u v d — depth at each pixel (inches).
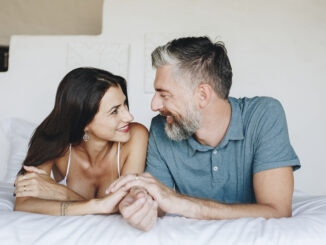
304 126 105.7
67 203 45.7
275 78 106.3
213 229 35.1
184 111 48.1
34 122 110.7
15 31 141.8
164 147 54.5
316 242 33.4
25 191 51.1
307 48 106.0
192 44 47.1
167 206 40.5
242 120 50.0
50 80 110.8
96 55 108.8
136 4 109.0
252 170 50.1
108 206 42.8
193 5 108.1
